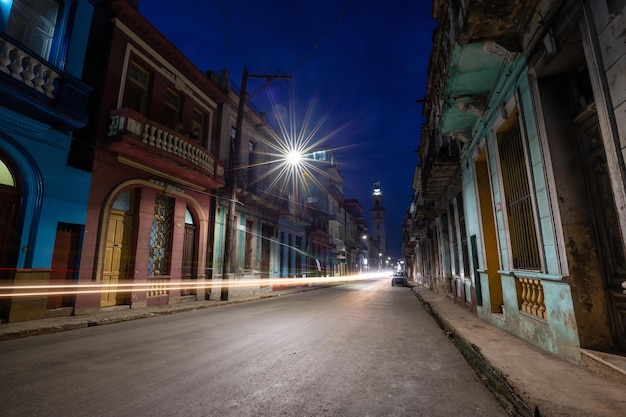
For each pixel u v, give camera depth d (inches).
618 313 167.9
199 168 515.2
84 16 379.6
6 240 313.3
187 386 148.7
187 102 559.2
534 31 195.8
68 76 345.4
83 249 374.9
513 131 265.0
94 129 399.9
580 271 177.9
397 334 282.8
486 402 136.3
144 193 463.2
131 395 137.1
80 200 374.0
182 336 261.4
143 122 422.9
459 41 222.4
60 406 125.1
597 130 175.2
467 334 267.0
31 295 317.1
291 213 964.6
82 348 218.8
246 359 195.0
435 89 461.4
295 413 123.1
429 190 593.9
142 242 454.6
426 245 1108.5
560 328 191.6
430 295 722.2
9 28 316.8
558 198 186.7
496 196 296.4
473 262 384.2
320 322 340.5
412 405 132.2
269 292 815.7
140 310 414.3
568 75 194.9
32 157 327.0
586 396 132.5
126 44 444.8
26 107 315.0
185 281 543.2
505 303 285.7
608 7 139.7
